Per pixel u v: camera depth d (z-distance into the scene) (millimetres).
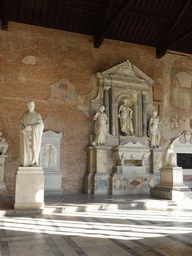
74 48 14852
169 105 16875
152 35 16297
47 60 14156
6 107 13023
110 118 14984
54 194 13125
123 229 6785
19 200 8625
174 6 14758
